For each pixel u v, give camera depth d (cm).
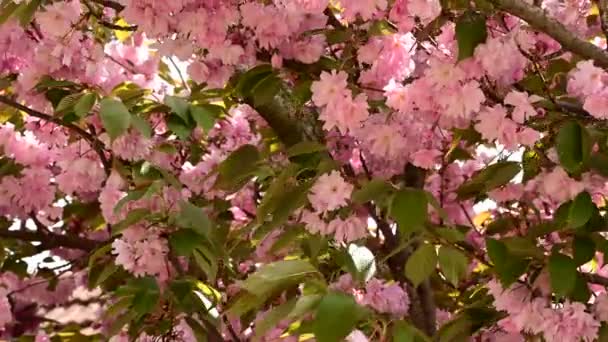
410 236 167
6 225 236
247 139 221
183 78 221
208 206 209
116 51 218
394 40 173
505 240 160
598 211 162
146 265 181
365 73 176
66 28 181
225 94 195
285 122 188
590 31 194
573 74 170
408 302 173
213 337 186
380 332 147
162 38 176
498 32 162
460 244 179
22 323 289
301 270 143
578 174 162
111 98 175
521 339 173
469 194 181
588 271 185
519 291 163
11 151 222
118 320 184
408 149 175
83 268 259
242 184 186
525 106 158
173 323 184
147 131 175
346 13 164
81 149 199
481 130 160
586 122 163
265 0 180
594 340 164
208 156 215
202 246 179
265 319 142
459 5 159
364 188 160
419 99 162
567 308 160
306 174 175
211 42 175
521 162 170
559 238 171
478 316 171
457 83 158
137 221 176
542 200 179
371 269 156
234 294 184
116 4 186
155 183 178
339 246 178
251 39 180
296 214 177
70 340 242
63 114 181
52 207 228
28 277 257
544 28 155
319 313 136
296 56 180
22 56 194
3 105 214
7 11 178
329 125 164
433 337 180
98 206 234
